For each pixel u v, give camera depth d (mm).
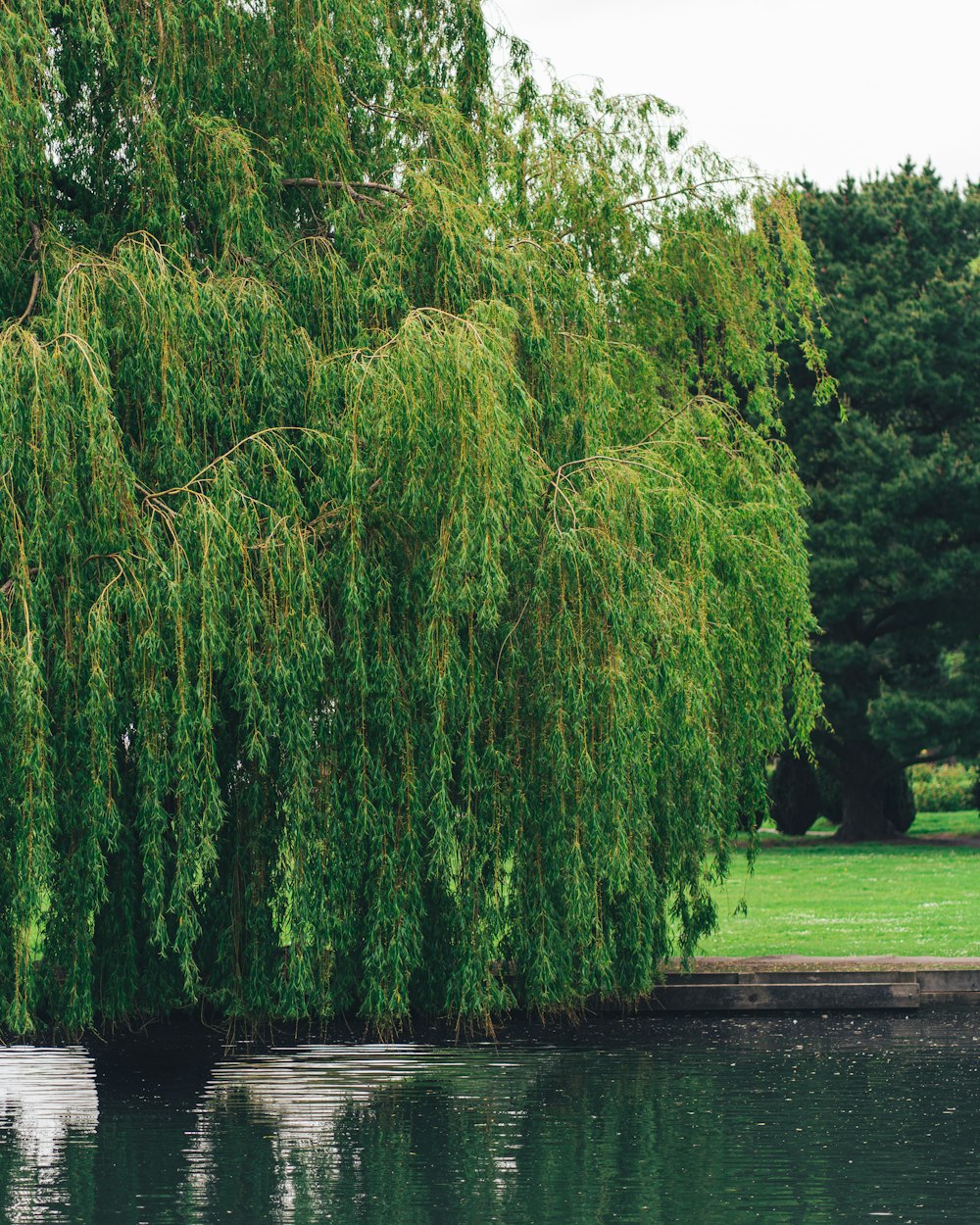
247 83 17531
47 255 16047
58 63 16672
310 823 16094
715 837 19109
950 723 46406
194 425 16109
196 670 15438
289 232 17734
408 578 16297
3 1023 17047
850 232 51438
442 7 19578
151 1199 11047
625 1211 10695
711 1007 19859
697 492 19672
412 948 16500
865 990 19953
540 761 16672
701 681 17594
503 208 18641
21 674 14375
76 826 15352
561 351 17641
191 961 15508
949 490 47500
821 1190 11234
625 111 21672
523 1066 16062
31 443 14531
